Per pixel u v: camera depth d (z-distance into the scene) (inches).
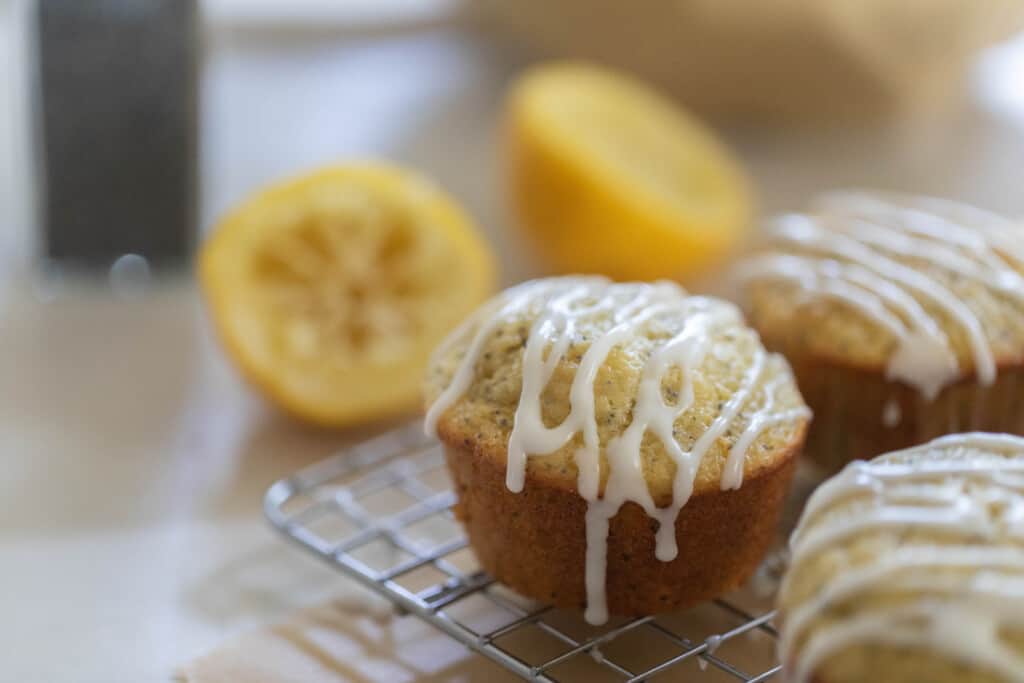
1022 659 18.9
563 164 27.1
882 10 29.8
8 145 31.7
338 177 25.9
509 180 28.3
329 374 25.4
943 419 23.1
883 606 19.3
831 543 19.8
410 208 25.9
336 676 21.6
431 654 21.8
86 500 24.2
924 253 23.7
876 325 23.1
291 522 23.0
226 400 26.1
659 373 21.4
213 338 27.4
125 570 23.2
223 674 21.6
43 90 27.3
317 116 32.9
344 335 25.8
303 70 34.8
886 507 19.9
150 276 28.5
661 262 27.5
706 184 28.7
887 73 30.9
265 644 22.0
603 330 21.7
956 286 23.3
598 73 30.3
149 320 27.8
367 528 23.3
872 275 23.5
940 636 19.0
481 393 21.8
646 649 21.7
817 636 19.5
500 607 22.3
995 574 19.2
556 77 29.0
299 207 25.7
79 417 25.6
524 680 21.4
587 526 21.3
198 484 24.5
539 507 21.4
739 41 30.4
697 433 21.4
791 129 32.4
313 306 25.7
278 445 25.3
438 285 26.0
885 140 32.2
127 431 25.4
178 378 26.5
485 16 35.3
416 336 25.7
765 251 24.9
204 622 22.5
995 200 30.1
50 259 28.2
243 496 24.4
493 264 26.4
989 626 19.0
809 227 24.6
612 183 27.0
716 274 28.5
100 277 28.4
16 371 26.5
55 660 22.0
